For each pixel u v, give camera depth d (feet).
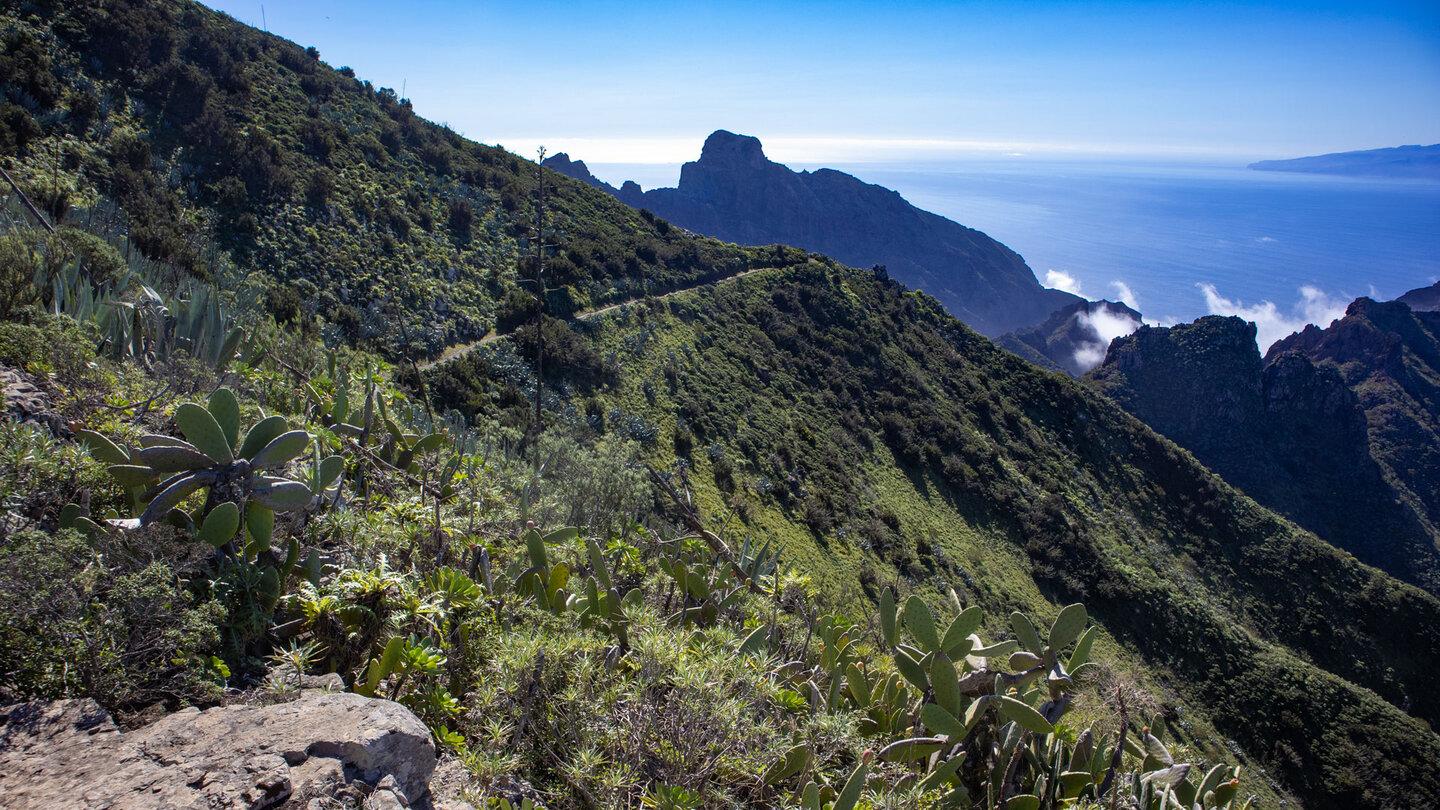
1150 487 182.91
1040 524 145.48
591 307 132.36
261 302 68.33
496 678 9.43
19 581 7.47
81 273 29.81
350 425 19.29
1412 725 113.50
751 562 20.38
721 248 199.72
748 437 122.21
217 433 10.83
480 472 20.17
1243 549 171.94
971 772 12.64
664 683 9.57
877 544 112.37
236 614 9.39
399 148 140.87
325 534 13.10
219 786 5.92
